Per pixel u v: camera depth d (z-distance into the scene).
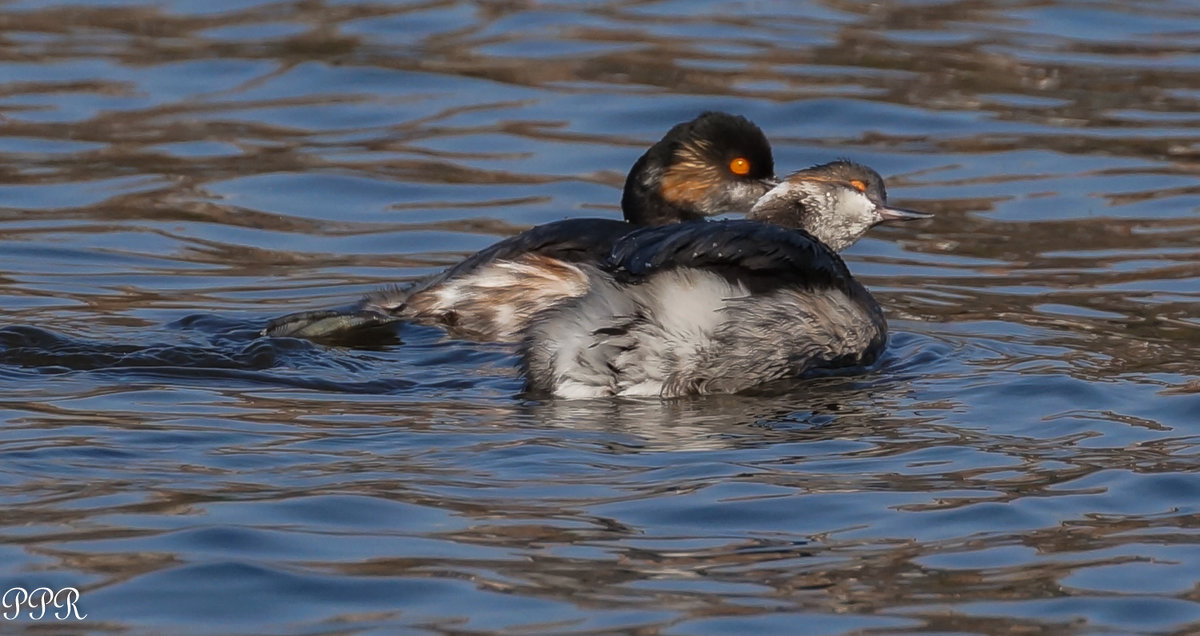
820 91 20.00
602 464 9.69
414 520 8.73
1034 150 18.50
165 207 16.58
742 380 11.45
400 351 12.02
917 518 8.88
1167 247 15.76
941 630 7.58
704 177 14.26
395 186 17.36
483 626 7.56
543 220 16.56
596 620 7.63
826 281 12.02
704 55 21.25
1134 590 8.02
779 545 8.52
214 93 19.95
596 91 20.05
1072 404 11.03
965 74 20.75
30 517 8.59
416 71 20.66
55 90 19.80
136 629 7.47
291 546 8.34
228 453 9.68
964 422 10.66
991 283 14.80
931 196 17.30
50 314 13.02
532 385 11.14
